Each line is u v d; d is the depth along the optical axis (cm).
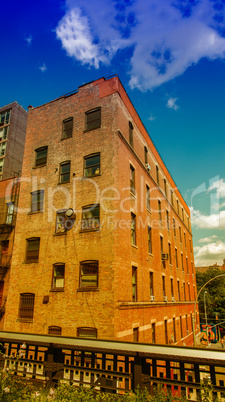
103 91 1864
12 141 3591
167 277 2414
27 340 570
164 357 432
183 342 2588
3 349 622
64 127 1988
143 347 454
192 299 3594
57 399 444
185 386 414
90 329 1377
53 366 529
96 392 464
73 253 1587
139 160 2039
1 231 2100
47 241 1725
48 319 1529
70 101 2008
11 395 458
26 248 1809
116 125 1719
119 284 1404
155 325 1878
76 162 1803
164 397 413
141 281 1730
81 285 1506
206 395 392
